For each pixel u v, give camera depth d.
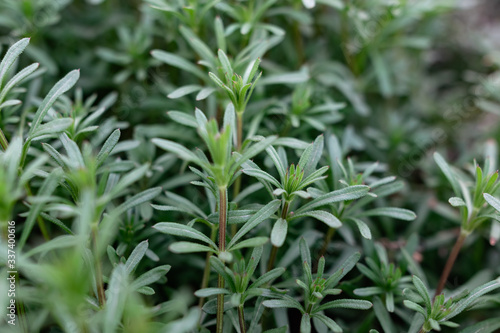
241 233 0.31
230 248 0.30
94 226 0.29
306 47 0.45
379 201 0.40
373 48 0.44
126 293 0.28
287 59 0.45
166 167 0.37
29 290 0.30
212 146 0.29
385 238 0.40
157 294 0.36
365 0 0.42
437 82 0.52
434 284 0.39
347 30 0.45
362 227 0.32
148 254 0.33
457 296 0.32
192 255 0.37
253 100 0.40
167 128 0.38
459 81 0.54
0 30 0.44
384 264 0.34
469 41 0.53
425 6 0.42
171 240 0.36
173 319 0.35
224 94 0.37
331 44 0.47
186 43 0.42
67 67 0.43
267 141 0.30
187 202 0.34
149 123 0.43
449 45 0.54
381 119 0.46
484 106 0.43
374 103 0.47
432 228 0.42
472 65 0.54
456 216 0.40
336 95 0.44
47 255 0.34
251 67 0.33
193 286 0.38
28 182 0.33
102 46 0.45
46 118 0.34
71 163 0.29
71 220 0.36
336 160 0.34
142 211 0.34
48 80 0.42
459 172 0.39
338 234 0.39
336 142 0.35
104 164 0.35
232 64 0.35
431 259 0.41
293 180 0.31
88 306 0.30
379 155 0.43
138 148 0.36
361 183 0.34
